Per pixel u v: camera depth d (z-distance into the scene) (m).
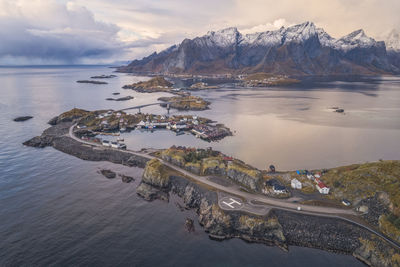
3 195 108.31
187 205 102.56
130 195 110.50
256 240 83.19
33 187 116.00
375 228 81.44
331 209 91.44
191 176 117.88
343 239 80.31
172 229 88.25
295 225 84.88
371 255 74.56
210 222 88.31
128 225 89.88
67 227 87.75
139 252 77.06
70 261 72.62
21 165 140.75
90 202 104.12
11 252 75.44
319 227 83.50
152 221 92.44
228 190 104.69
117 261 73.31
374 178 97.81
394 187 91.06
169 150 140.38
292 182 107.81
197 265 72.75
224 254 77.19
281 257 76.06
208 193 102.81
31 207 99.62
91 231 86.00
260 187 105.38
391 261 70.81
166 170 123.62
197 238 84.12
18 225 88.19
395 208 83.12
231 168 115.94
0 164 141.62
